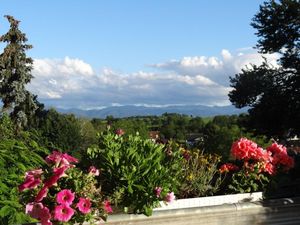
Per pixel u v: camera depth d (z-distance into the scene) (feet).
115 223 18.98
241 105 130.72
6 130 52.16
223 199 22.61
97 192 17.47
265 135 129.49
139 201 19.51
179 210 20.26
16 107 102.94
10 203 17.33
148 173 19.83
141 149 21.02
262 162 24.30
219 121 211.00
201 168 24.13
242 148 24.40
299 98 124.77
